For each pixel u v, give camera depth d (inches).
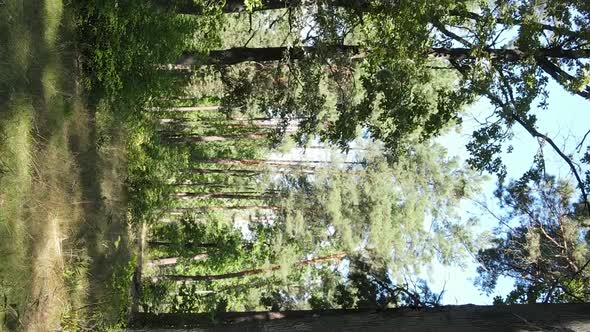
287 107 560.7
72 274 390.9
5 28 354.9
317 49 487.8
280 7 483.5
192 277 918.4
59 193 395.5
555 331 209.9
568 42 417.4
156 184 612.7
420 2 392.5
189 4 487.2
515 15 402.0
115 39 455.2
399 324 229.8
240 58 511.2
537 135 403.9
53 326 351.6
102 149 489.1
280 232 1096.2
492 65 423.5
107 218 486.3
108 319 383.6
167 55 482.0
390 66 451.8
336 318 240.4
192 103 1043.9
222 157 1198.9
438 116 451.5
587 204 383.6
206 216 1130.7
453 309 232.5
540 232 490.6
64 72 422.0
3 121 341.7
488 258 499.2
